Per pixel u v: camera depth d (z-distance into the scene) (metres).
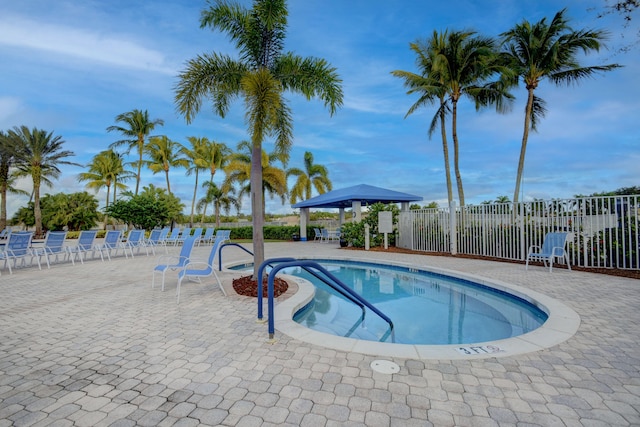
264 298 5.19
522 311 5.33
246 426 1.98
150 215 21.22
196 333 3.63
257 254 6.19
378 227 13.42
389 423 1.99
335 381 2.52
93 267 9.16
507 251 9.42
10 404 2.24
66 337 3.54
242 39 6.17
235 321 4.05
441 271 7.90
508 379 2.52
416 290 7.16
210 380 2.56
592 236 7.54
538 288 5.58
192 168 27.66
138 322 4.04
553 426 1.95
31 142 24.36
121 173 31.17
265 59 6.32
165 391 2.40
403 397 2.28
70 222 30.77
